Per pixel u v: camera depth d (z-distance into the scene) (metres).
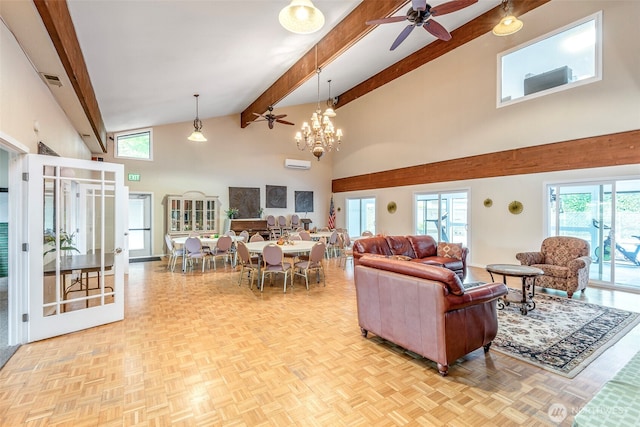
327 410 1.94
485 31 6.39
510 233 6.07
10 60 2.52
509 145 6.06
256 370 2.42
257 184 9.74
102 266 3.38
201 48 4.16
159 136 8.24
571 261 4.43
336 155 10.87
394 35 6.37
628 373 1.65
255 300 4.30
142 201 8.11
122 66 4.13
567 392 2.12
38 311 2.93
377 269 2.86
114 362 2.54
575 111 5.18
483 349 2.75
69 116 4.72
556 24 5.37
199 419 1.85
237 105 8.20
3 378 2.28
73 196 4.66
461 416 1.88
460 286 2.28
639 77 4.54
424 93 7.69
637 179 4.61
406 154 8.20
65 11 2.70
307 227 10.37
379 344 2.89
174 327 3.30
